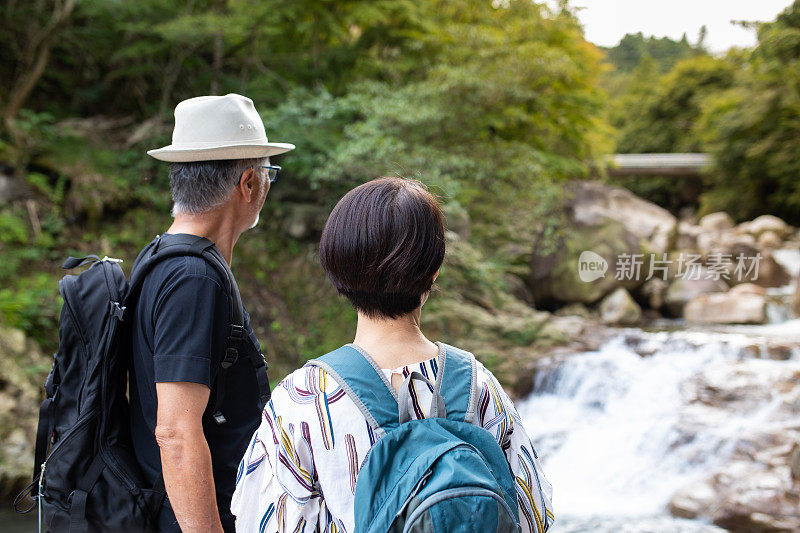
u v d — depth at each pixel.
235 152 1.46
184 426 1.26
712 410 6.41
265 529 0.97
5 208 7.69
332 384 0.95
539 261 10.88
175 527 1.39
